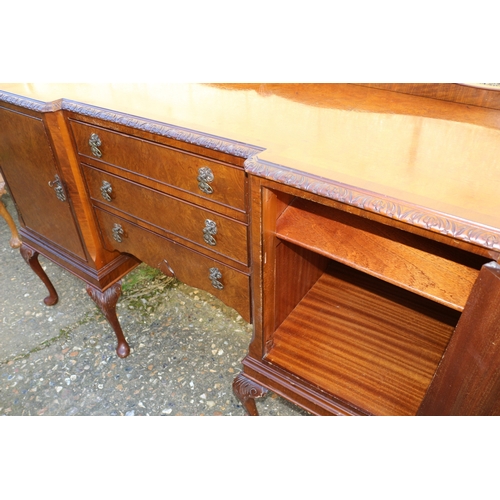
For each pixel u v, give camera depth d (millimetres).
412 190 678
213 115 1021
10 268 2207
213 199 958
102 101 1120
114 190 1188
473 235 583
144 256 1284
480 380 677
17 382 1618
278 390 1094
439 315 1215
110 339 1786
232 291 1087
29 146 1252
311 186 715
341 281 1335
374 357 1089
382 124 968
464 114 1028
